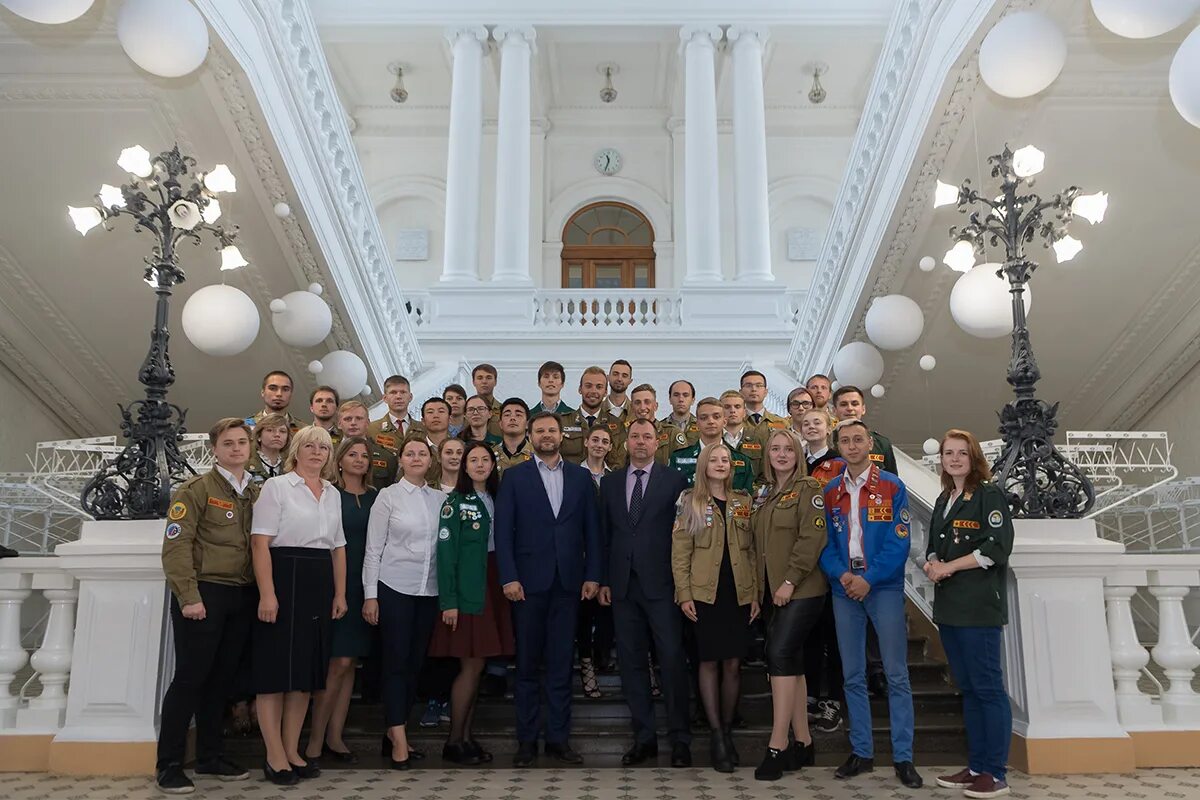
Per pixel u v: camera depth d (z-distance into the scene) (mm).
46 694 4828
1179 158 7504
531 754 4836
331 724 4918
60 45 6891
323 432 4734
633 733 5188
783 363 12867
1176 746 4707
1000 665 4367
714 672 4855
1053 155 7578
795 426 6480
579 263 19703
